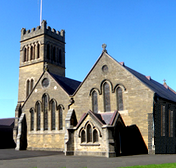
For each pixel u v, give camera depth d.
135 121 41.47
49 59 77.88
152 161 27.95
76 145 39.31
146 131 40.28
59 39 83.38
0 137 71.25
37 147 52.97
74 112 48.06
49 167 25.91
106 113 41.25
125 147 39.41
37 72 75.81
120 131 38.91
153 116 40.00
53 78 53.00
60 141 49.66
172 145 48.00
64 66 83.81
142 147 40.22
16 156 40.31
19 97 78.06
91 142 37.69
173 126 49.28
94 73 47.28
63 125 49.75
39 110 54.38
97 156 36.22
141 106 41.28
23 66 79.44
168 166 22.89
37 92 55.00
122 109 43.28
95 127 37.28
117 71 44.72
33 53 78.75
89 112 38.47
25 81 78.00
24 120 55.94
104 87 45.94
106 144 35.38
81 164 27.27
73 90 55.44
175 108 51.56
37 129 53.91
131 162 27.50
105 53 46.69
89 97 47.06
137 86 42.22
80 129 39.09
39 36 78.06
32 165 27.98
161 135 43.16
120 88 44.19
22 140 54.97
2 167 27.00
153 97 40.47
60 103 50.78
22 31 82.69
